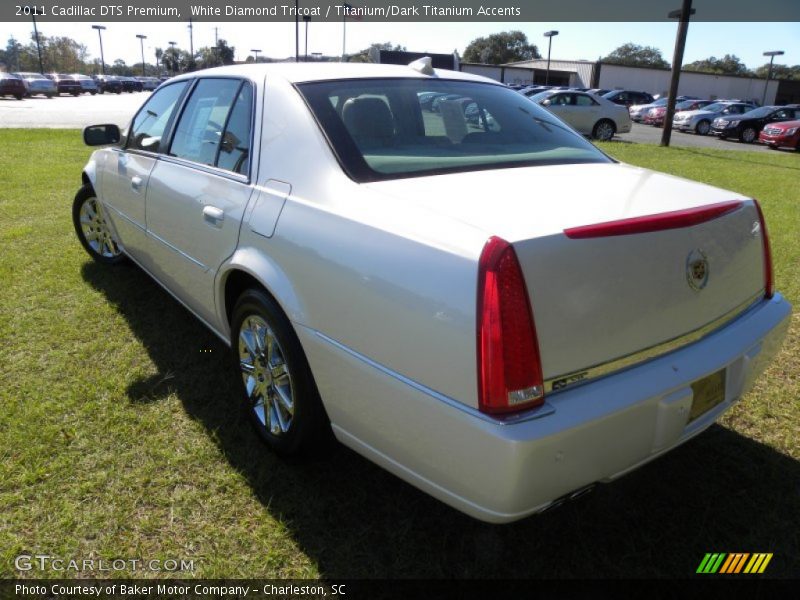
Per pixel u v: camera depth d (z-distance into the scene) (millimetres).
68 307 4031
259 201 2414
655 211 1885
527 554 2133
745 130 22188
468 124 2680
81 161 10164
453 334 1659
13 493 2322
